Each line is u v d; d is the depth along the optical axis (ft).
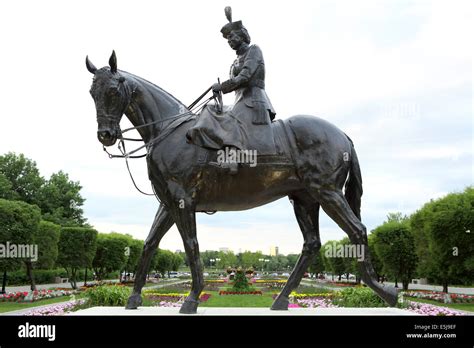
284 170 15.30
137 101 15.67
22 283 104.88
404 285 82.48
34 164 143.95
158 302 44.62
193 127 14.97
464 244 57.06
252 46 16.44
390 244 80.48
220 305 46.09
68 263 87.76
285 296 15.65
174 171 14.85
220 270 267.59
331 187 15.08
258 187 15.30
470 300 54.65
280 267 279.69
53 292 60.44
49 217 135.95
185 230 14.62
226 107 16.44
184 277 200.03
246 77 15.75
